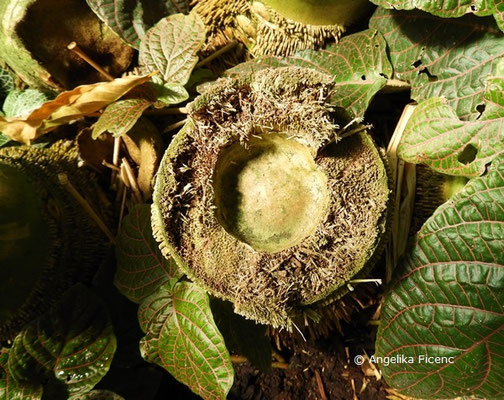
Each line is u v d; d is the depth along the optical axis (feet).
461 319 1.55
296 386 1.82
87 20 1.74
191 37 1.71
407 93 1.82
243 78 1.50
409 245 1.60
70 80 1.82
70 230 1.71
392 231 1.73
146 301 1.65
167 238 1.51
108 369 1.66
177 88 1.69
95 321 1.68
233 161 1.59
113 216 1.82
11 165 1.66
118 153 1.81
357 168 1.52
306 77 1.49
